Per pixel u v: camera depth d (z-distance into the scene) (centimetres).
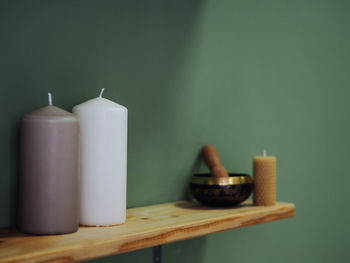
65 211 85
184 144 129
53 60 99
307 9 175
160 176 123
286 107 166
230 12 143
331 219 188
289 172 168
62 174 84
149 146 120
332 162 188
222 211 114
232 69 144
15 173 93
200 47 133
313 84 178
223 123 141
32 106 95
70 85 102
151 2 120
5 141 91
